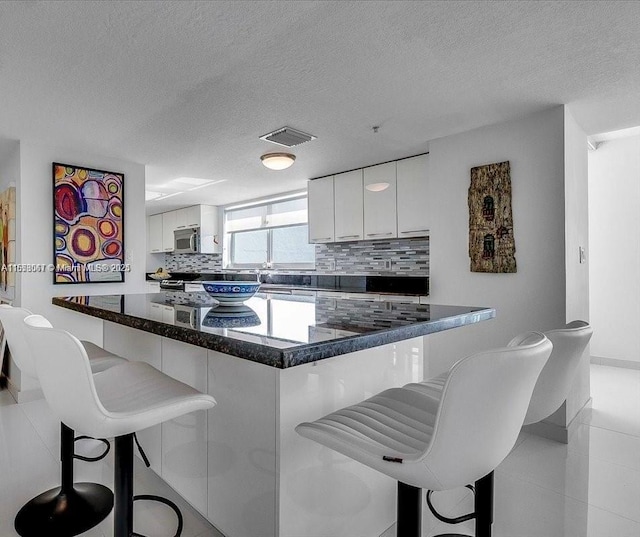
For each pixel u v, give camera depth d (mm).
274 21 1678
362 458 938
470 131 2990
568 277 2580
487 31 1756
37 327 1149
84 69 2059
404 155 3691
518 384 834
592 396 3352
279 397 1304
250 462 1422
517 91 2354
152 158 3684
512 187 2766
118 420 1113
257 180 4664
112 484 1986
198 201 6109
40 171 3252
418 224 3670
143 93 2336
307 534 1372
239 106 2537
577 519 1763
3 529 1642
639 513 1806
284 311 1689
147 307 1848
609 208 4195
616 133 3949
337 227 4391
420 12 1627
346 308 1803
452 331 3027
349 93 2363
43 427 2699
